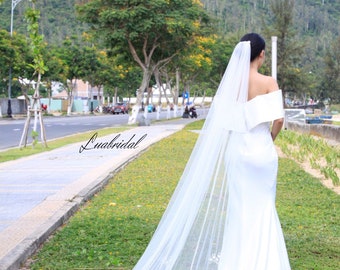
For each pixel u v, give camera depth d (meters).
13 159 18.17
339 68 72.69
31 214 8.90
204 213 5.23
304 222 8.83
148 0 36.47
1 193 11.13
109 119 52.62
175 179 13.30
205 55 54.88
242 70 5.23
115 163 15.98
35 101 22.08
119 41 38.47
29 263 6.64
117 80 74.31
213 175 5.23
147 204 10.24
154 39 39.56
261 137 5.18
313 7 125.56
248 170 5.13
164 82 89.69
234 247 5.07
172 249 5.29
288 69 49.81
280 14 50.06
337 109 76.75
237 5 114.19
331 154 16.45
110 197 11.00
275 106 5.16
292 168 15.62
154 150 20.41
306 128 30.95
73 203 9.84
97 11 37.75
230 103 5.21
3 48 47.59
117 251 7.02
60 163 16.47
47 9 87.06
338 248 7.31
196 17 39.56
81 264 6.52
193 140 24.77
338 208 10.05
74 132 32.91
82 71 66.81
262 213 5.08
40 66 21.52
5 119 50.09
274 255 4.98
